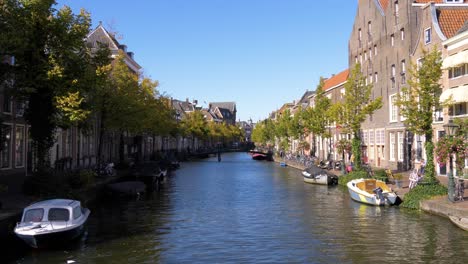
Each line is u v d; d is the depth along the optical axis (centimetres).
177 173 4138
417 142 2828
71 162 2756
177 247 1274
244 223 1619
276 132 7000
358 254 1178
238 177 3641
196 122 8231
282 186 2895
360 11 3875
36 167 1773
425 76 1861
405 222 1532
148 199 2278
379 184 2078
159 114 3884
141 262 1126
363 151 3825
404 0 2961
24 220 1253
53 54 1652
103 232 1467
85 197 1914
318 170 3056
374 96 3559
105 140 3694
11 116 1953
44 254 1191
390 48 3209
